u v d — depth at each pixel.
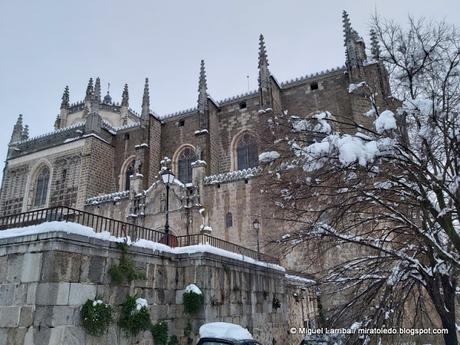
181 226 34.72
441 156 13.03
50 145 51.81
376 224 15.03
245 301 21.66
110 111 71.94
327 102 42.09
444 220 11.62
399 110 11.84
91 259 14.02
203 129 44.62
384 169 12.32
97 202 43.25
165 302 17.56
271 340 23.80
